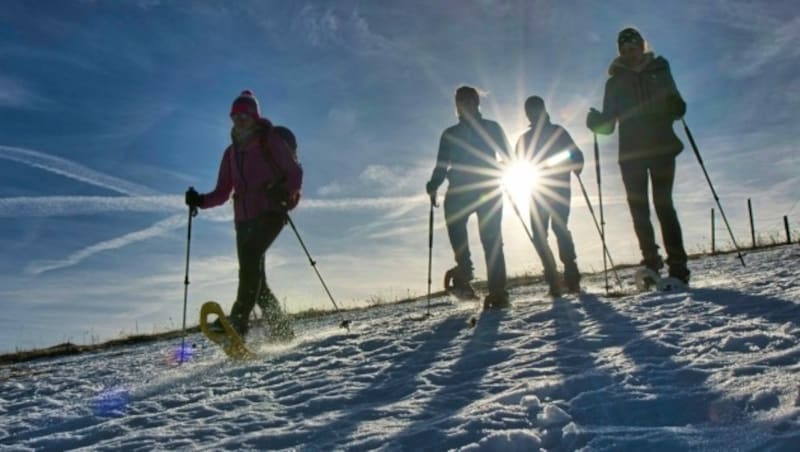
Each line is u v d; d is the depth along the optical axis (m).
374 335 6.26
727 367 3.44
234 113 6.70
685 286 6.61
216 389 4.83
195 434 3.62
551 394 3.39
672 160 7.10
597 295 7.15
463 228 7.50
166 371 6.38
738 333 4.16
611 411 3.03
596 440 2.70
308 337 7.11
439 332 5.88
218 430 3.65
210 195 7.11
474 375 4.11
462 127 7.25
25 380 7.37
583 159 7.79
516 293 11.16
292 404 4.09
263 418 3.81
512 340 5.00
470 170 7.20
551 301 7.14
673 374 3.44
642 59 7.24
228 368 5.72
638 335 4.48
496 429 3.00
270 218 6.73
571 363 3.99
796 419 2.63
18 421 4.66
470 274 7.62
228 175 7.04
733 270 8.48
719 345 3.93
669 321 4.80
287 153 6.79
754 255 11.09
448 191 7.34
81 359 10.84
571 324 5.29
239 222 6.79
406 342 5.63
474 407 3.33
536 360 4.20
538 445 2.77
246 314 6.49
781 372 3.24
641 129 7.14
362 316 10.91
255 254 6.62
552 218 7.90
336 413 3.69
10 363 12.14
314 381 4.57
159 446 3.48
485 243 7.13
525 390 3.44
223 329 6.11
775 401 2.88
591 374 3.57
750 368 3.36
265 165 6.70
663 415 2.94
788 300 4.96
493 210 7.13
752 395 2.95
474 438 2.93
